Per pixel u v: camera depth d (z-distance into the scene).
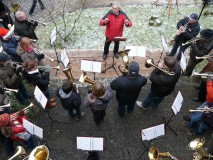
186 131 6.63
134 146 6.39
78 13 10.53
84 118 6.86
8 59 6.07
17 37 7.30
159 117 6.89
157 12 10.54
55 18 10.38
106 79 7.73
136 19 10.21
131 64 5.64
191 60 7.26
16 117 5.58
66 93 5.86
